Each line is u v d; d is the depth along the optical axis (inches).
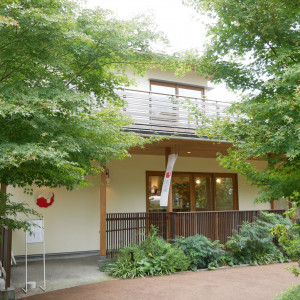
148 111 466.6
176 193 537.3
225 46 260.8
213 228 431.8
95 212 485.1
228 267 384.2
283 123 209.3
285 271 364.5
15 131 210.1
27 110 181.9
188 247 380.8
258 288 296.5
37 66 224.4
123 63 267.0
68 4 221.5
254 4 226.2
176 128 422.6
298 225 231.6
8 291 254.4
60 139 203.6
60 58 225.1
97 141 243.8
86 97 217.8
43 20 193.6
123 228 402.9
